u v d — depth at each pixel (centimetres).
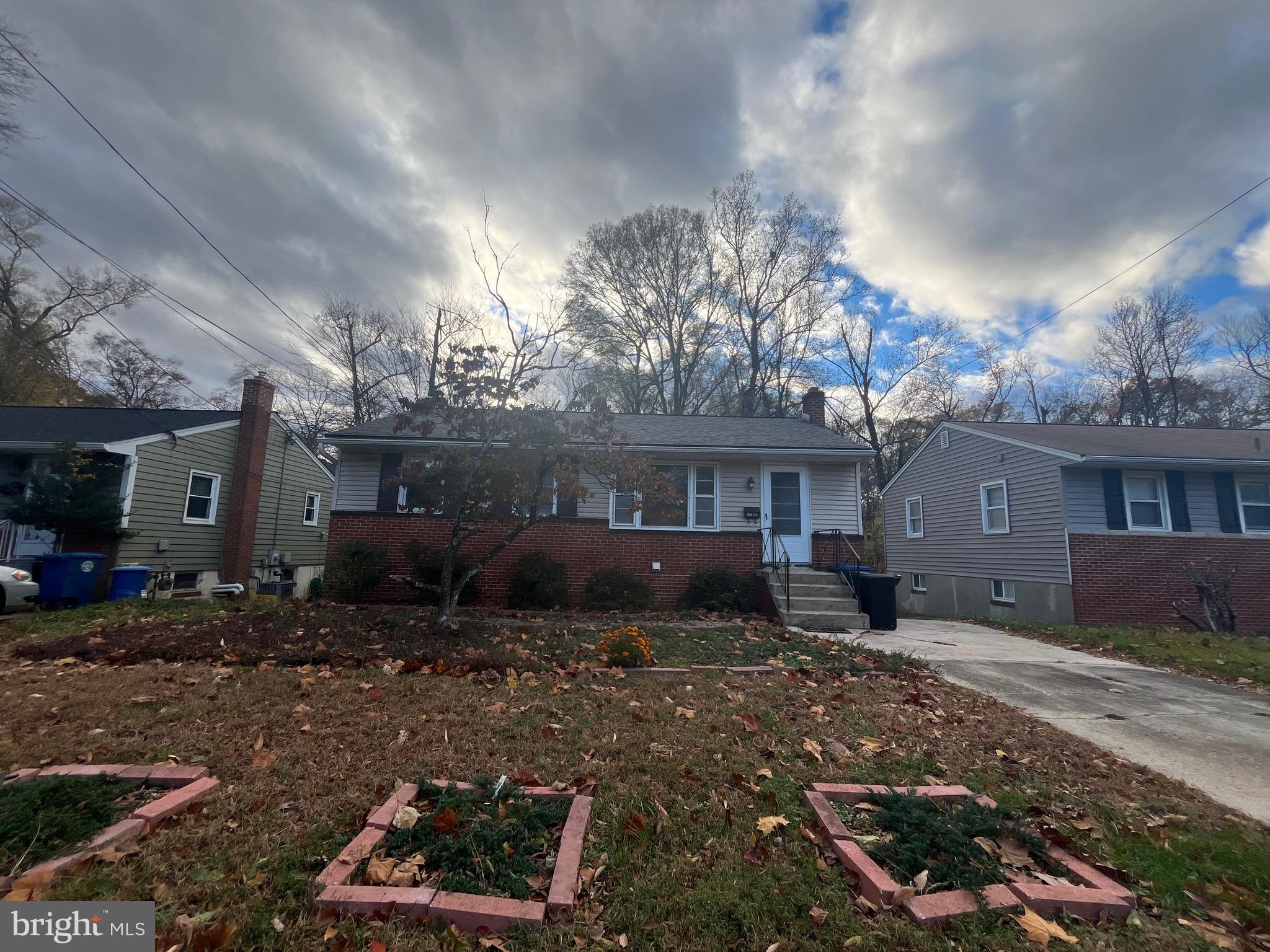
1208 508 1281
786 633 848
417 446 1155
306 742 396
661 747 403
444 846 264
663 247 2792
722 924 234
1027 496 1418
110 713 441
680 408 2883
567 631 820
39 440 1273
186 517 1507
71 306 2595
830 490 1212
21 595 1029
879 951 221
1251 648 890
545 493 803
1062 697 593
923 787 354
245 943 215
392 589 1139
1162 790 371
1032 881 264
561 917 231
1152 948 226
